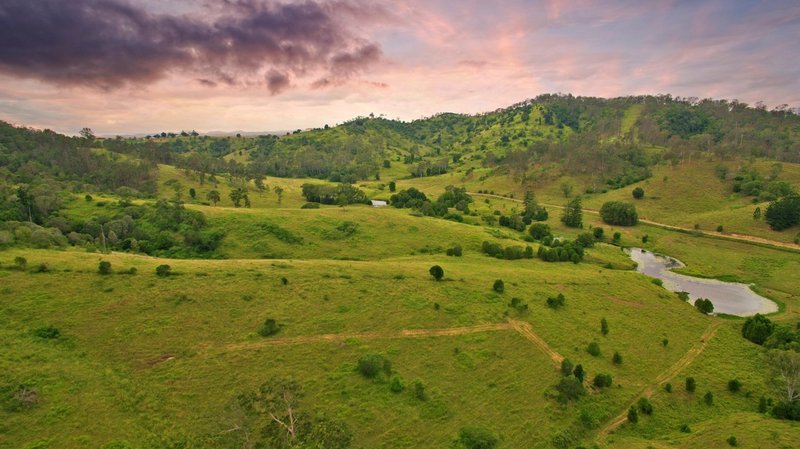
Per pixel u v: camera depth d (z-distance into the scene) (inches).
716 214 6530.5
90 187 6540.4
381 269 3326.8
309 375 2164.1
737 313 3656.5
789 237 5482.3
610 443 1910.7
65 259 2817.4
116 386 1937.7
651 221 6796.3
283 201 7253.9
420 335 2576.3
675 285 4424.2
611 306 3248.0
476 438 1840.6
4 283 2455.7
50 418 1707.7
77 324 2272.4
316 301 2768.2
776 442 1768.0
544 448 1862.7
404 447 1804.9
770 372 2527.1
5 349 2011.6
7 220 4338.1
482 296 3061.0
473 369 2335.1
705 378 2492.6
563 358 2500.0
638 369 2519.7
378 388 2116.1
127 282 2650.1
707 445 1817.2
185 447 1685.5
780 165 7751.0
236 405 1852.9
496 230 5551.2
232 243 4569.4
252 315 2559.1
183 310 2498.8
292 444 1716.3
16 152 7805.1
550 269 4023.1
